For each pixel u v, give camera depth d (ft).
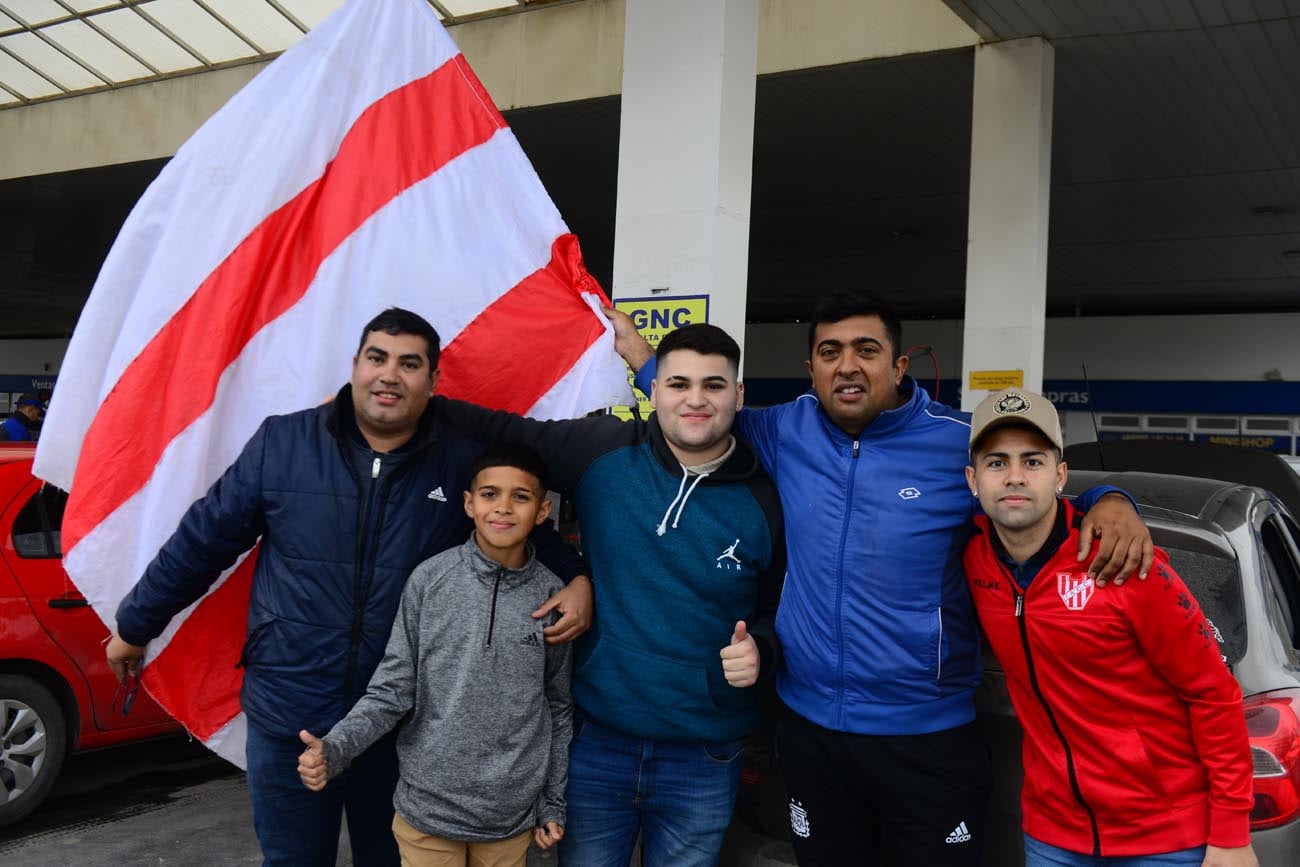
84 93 41.14
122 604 8.99
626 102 17.48
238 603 9.89
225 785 16.94
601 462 9.29
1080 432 60.23
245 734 9.89
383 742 9.03
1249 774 7.49
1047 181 26.11
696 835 9.03
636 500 8.95
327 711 8.70
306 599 8.65
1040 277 25.77
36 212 49.70
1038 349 25.93
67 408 9.88
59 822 15.07
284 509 8.71
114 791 16.57
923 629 8.23
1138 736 7.68
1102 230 45.44
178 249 9.91
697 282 16.79
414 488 8.93
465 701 8.43
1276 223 43.04
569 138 34.99
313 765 7.87
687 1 16.98
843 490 8.52
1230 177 36.58
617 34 29.68
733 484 9.00
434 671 8.51
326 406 9.16
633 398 10.90
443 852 8.53
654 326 17.15
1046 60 25.59
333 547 8.69
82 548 9.41
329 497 8.72
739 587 8.85
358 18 10.75
